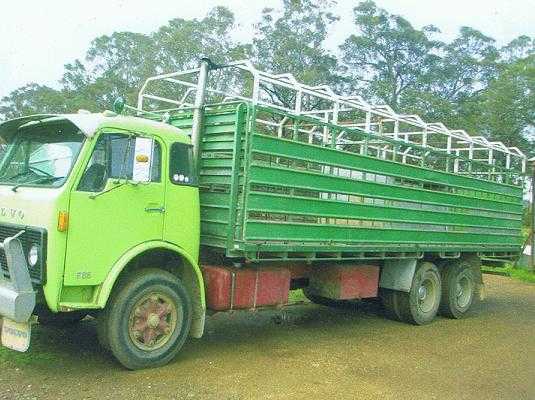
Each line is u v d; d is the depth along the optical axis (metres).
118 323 5.25
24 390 4.78
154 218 5.55
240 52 30.11
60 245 4.93
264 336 7.18
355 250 7.27
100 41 34.97
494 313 10.13
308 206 6.56
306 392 5.11
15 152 5.77
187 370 5.52
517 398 5.28
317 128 8.88
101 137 5.23
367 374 5.78
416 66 42.25
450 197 9.11
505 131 35.59
